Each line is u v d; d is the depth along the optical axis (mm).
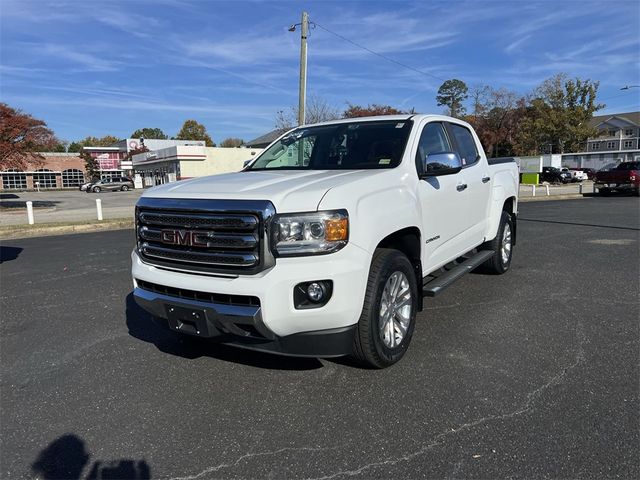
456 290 6129
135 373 3920
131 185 55906
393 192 3814
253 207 3166
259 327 3160
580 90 59156
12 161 26641
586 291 6016
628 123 82562
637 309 5250
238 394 3508
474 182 5531
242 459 2746
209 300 3350
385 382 3617
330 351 3309
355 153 4496
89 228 15047
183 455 2801
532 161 41719
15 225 15453
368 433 2957
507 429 2955
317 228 3158
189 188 3678
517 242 9977
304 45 23422
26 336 4871
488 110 65000
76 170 73812
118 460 2771
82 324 5207
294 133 5262
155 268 3697
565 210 17422
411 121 4691
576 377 3629
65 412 3326
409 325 3971
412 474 2566
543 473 2545
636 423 2986
